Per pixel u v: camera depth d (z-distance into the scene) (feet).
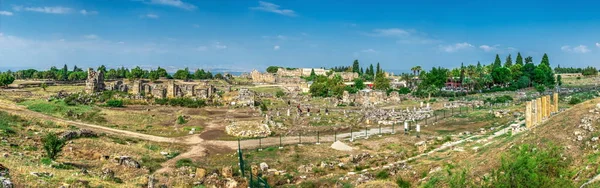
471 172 131.44
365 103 484.74
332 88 596.70
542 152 116.67
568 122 153.99
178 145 233.35
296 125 314.14
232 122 315.17
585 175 112.16
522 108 336.70
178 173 170.91
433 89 537.65
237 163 190.39
